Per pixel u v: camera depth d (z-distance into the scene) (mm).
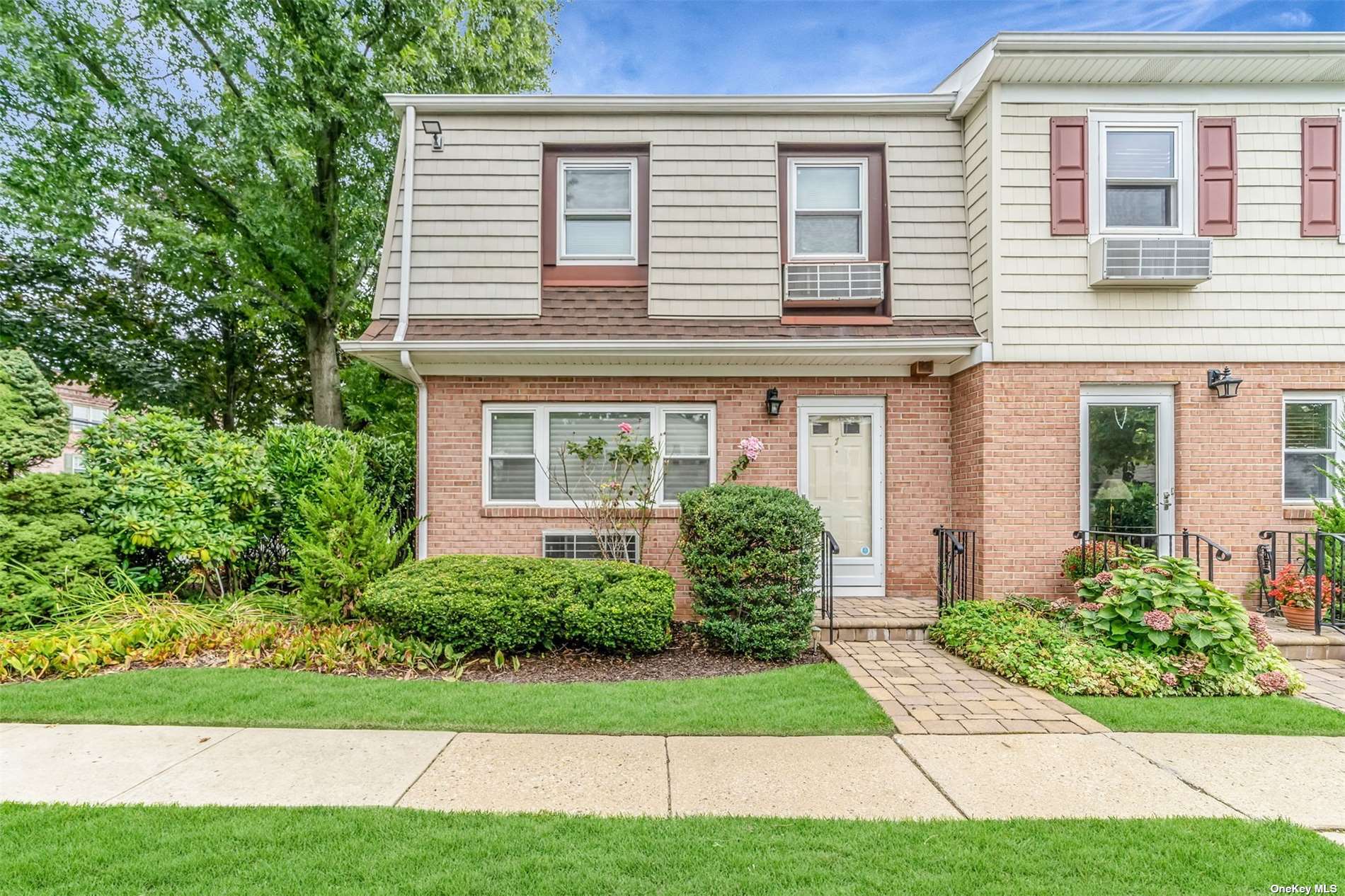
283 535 7184
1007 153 6758
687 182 7586
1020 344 6719
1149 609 5074
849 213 7633
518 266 7453
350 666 5109
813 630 6094
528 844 2662
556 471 7496
